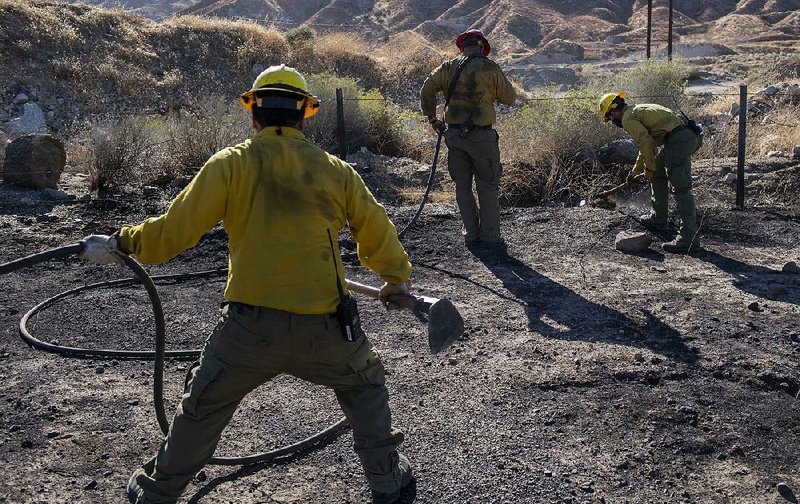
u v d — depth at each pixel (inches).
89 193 370.9
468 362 193.0
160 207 343.9
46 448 150.8
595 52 3189.0
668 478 143.4
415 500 135.4
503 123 509.4
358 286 122.3
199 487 138.6
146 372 187.8
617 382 180.9
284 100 112.6
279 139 111.8
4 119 689.0
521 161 427.5
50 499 134.0
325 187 110.7
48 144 364.8
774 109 608.4
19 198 346.6
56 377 183.9
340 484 140.5
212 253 286.0
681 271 268.5
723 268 271.3
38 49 782.5
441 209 348.8
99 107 741.9
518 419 163.9
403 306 118.5
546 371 185.9
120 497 135.3
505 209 350.9
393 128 552.7
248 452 150.8
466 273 269.1
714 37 3572.8
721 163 430.6
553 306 234.2
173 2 6653.5
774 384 179.8
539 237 311.0
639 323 218.2
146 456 149.1
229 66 883.4
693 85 1247.5
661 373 184.4
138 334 211.9
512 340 207.5
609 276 263.4
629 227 319.9
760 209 346.3
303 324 106.8
